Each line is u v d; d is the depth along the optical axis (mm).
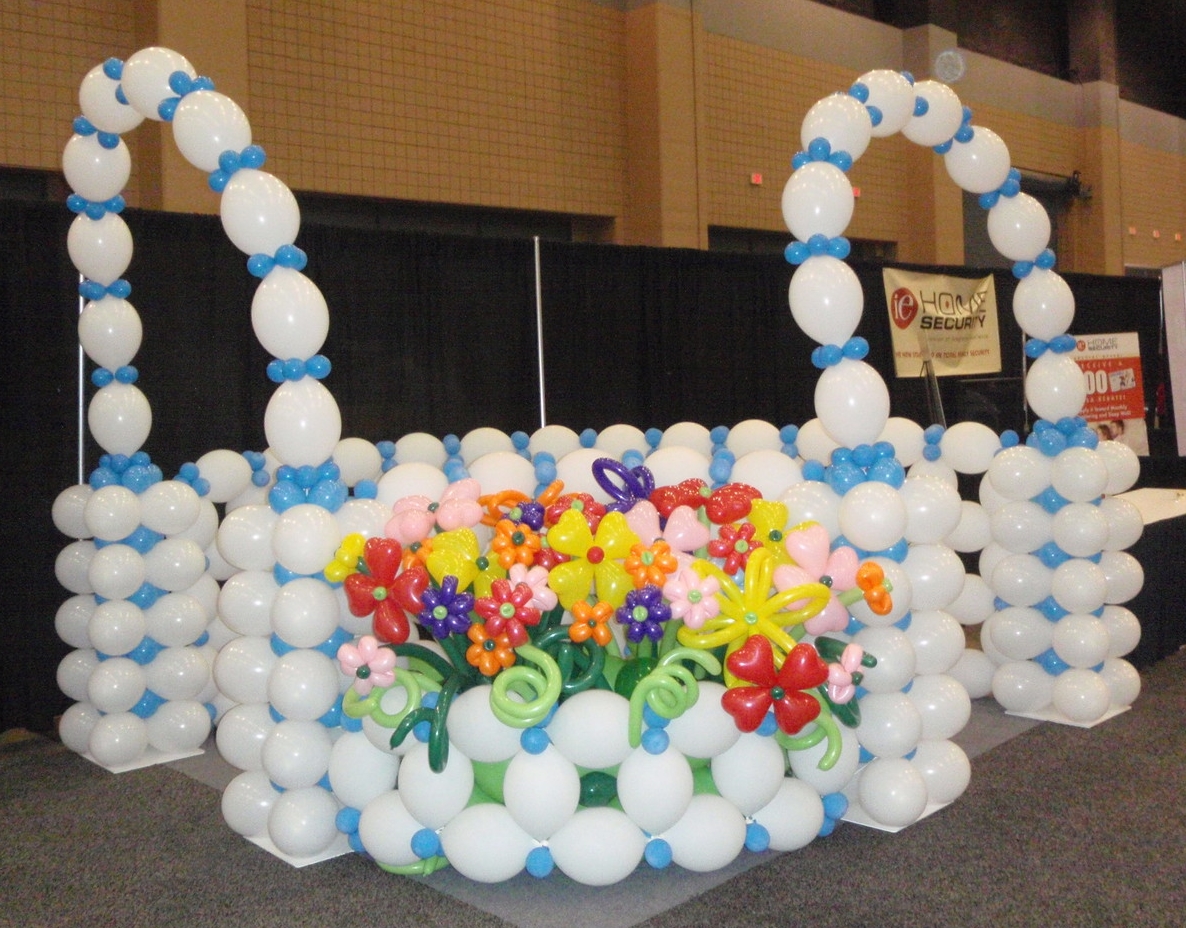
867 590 2637
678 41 7984
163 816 3275
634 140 8023
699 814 2559
